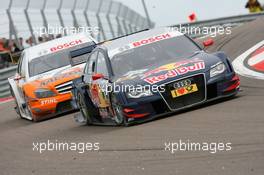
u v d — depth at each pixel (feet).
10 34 239.91
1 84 236.43
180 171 63.00
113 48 110.63
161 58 105.81
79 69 146.41
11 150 101.24
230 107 95.40
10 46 241.55
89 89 114.62
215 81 99.55
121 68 105.09
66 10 258.16
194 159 67.00
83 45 156.46
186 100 98.63
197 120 90.12
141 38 111.55
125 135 91.50
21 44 239.91
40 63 153.07
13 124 150.00
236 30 259.39
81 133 107.14
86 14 269.44
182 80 98.17
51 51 155.74
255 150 65.05
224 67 101.14
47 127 128.36
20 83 153.58
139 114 97.81
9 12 237.45
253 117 83.76
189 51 107.45
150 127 92.99
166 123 93.20
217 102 102.27
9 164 86.84
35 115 144.15
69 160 81.20
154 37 111.14
